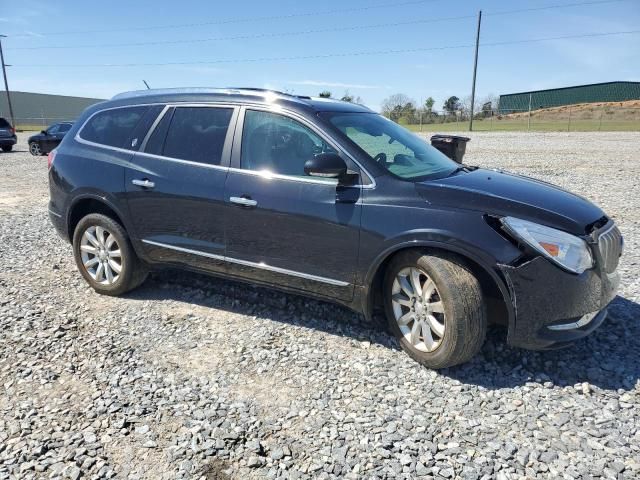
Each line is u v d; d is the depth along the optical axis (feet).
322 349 12.89
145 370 11.98
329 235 12.45
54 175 17.19
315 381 11.46
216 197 13.93
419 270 11.64
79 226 16.65
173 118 15.23
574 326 11.02
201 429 9.80
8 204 34.27
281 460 8.97
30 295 16.66
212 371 11.92
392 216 11.66
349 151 12.50
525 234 10.62
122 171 15.57
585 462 8.82
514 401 10.60
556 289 10.64
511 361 12.11
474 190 11.64
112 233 16.05
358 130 13.50
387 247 11.71
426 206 11.42
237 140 13.99
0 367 12.11
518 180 13.52
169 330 14.06
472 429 9.75
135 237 15.66
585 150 65.41
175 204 14.65
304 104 13.58
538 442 9.35
